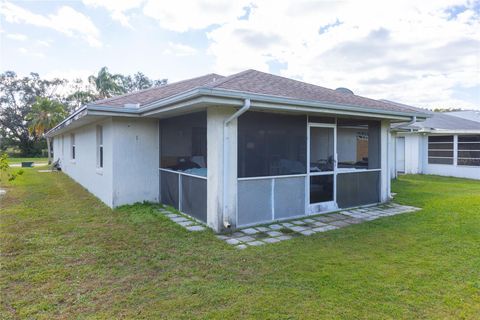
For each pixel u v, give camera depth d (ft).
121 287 10.40
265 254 13.56
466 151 46.42
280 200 19.98
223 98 15.37
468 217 20.36
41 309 9.00
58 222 18.84
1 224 18.28
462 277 11.12
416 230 17.33
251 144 18.58
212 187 17.62
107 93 108.58
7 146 128.47
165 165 24.44
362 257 13.16
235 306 9.15
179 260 12.85
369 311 8.87
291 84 22.90
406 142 54.03
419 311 8.87
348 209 23.25
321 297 9.68
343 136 23.41
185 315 8.68
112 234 16.40
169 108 18.60
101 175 26.63
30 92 131.64
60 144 61.16
